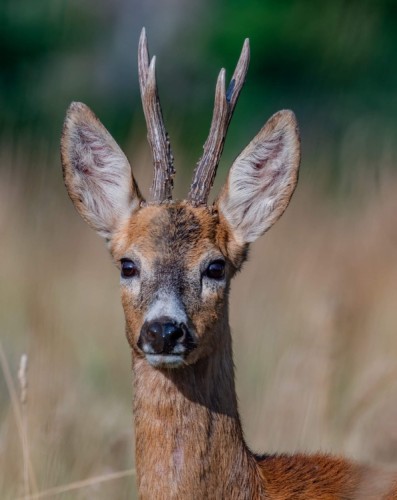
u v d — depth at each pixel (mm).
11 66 30844
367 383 12180
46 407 11773
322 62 29859
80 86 31359
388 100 29188
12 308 15828
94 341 15141
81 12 32375
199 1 33188
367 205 20688
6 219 18141
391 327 14680
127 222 9844
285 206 10055
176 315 9008
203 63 31766
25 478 10227
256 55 31141
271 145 10039
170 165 9977
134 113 30125
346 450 11547
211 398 9180
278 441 11984
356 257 16828
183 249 9430
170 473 9094
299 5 31141
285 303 15531
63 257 18047
